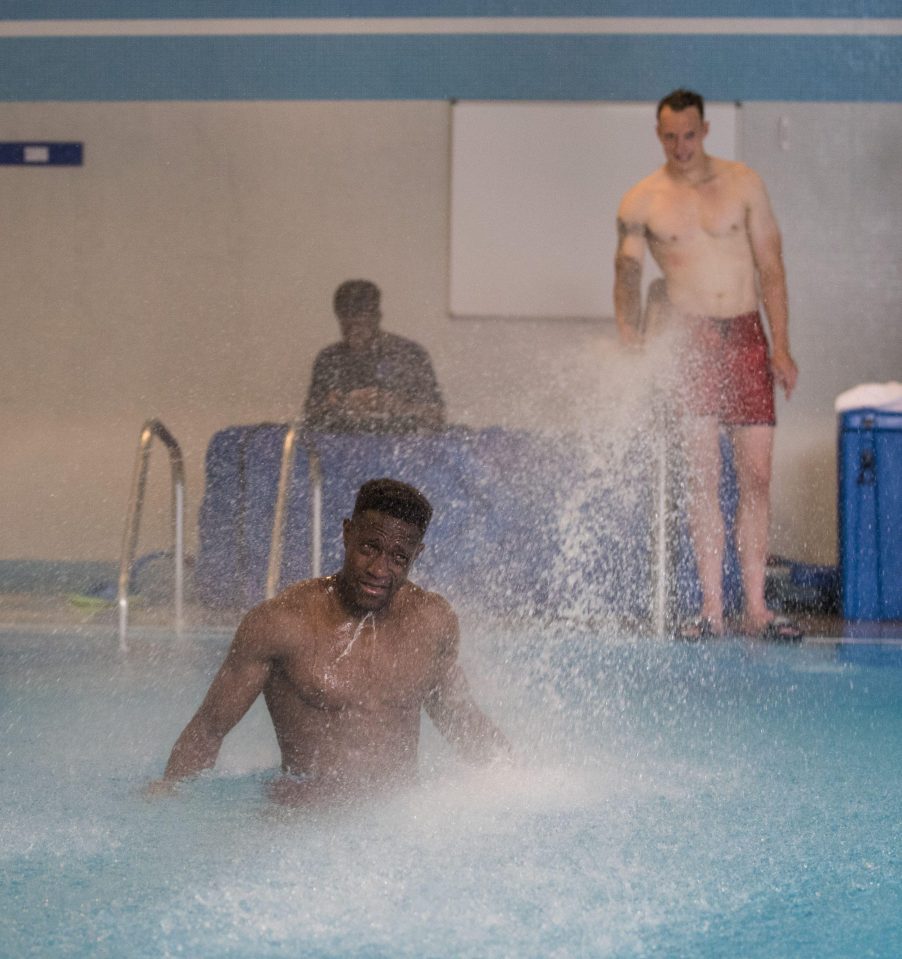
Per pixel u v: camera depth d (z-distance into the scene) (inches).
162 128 453.7
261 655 137.6
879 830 136.9
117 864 118.5
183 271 455.5
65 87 453.7
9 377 456.1
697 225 351.9
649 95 443.5
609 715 207.2
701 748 180.9
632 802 146.3
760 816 141.9
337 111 449.7
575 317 446.3
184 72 451.8
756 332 349.1
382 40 447.2
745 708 215.6
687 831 134.3
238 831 128.1
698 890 114.4
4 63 453.7
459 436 351.9
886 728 199.0
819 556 448.1
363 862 119.3
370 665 138.7
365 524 133.1
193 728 142.1
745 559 333.4
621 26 440.8
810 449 448.8
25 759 166.7
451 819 134.6
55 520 456.1
